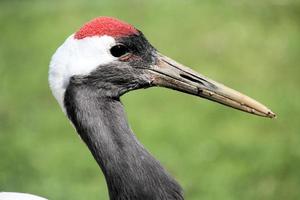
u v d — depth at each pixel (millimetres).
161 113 13484
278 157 11805
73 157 12109
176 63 6758
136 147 6336
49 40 16922
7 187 11125
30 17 18453
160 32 16844
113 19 6477
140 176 6270
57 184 11242
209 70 14984
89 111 6312
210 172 11531
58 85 6359
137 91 14359
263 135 12578
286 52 15484
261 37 16203
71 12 18453
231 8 17766
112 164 6281
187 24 17156
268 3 17750
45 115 13609
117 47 6383
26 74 15352
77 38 6332
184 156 12008
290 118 12984
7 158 12031
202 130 12836
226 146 12266
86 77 6316
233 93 6762
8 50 16641
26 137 12812
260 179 11273
